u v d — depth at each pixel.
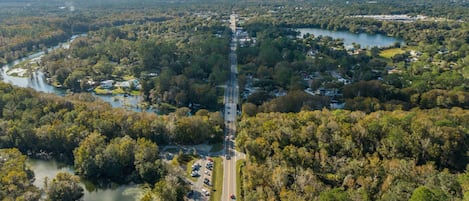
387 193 147.88
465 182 152.88
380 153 194.38
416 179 161.62
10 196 163.38
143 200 167.50
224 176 192.00
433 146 189.62
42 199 174.75
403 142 192.75
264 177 171.38
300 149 190.12
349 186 162.62
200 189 180.62
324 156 184.62
